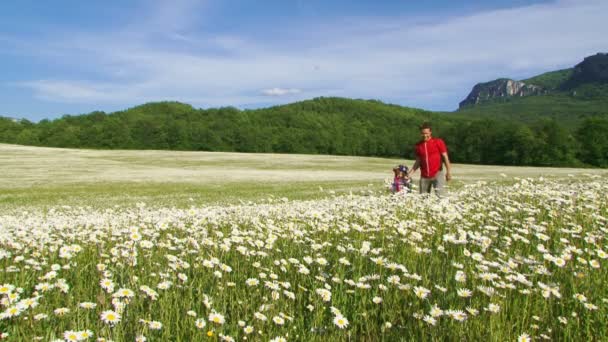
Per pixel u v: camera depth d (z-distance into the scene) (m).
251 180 34.09
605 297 3.75
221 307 3.84
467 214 7.72
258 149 108.81
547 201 8.23
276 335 3.37
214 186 28.73
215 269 4.79
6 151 61.78
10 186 28.53
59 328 3.31
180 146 106.19
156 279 4.41
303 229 7.00
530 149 85.12
